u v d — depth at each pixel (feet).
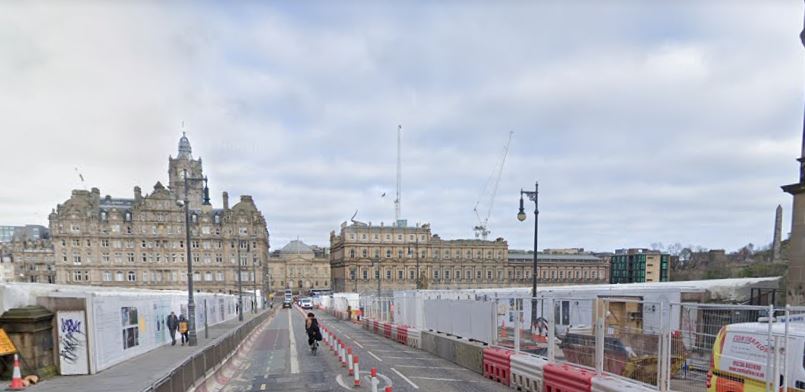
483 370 45.93
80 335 45.14
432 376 45.78
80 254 316.19
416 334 71.31
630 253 419.13
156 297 69.97
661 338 25.31
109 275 321.32
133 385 39.29
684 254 412.98
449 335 58.80
